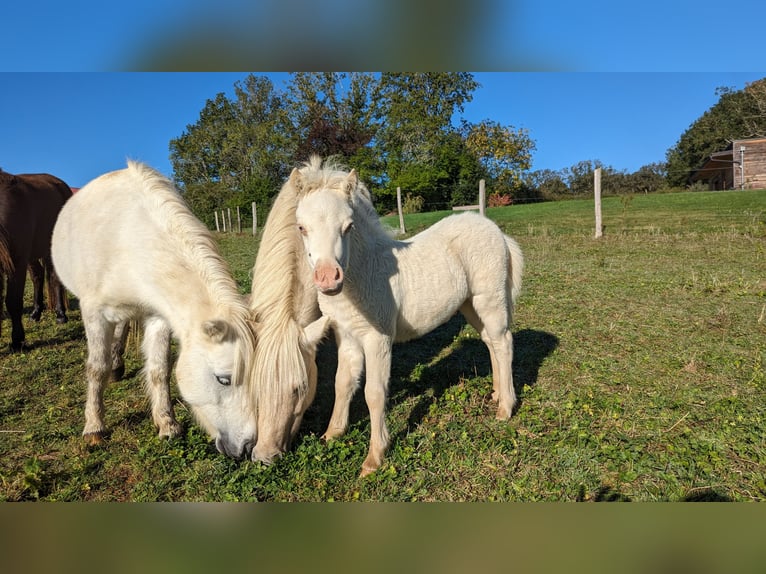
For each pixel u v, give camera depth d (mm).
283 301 3387
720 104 49156
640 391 4629
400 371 5559
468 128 44656
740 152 30734
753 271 9297
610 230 15609
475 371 5344
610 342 5992
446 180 34531
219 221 39844
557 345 5965
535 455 3623
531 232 16516
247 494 3264
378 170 35406
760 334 5992
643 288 8438
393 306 3713
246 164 50906
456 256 4199
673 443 3676
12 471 3578
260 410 3285
